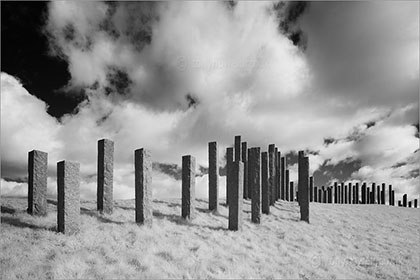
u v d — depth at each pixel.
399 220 29.11
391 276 14.70
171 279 9.54
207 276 10.52
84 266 8.88
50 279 7.92
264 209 24.00
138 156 14.88
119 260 9.86
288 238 18.64
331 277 13.35
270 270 12.69
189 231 15.34
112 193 15.79
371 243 20.48
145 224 14.37
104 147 15.66
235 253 13.84
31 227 11.92
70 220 11.66
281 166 33.69
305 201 23.89
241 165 18.06
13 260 8.62
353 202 47.81
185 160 17.81
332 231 22.30
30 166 13.95
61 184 11.78
